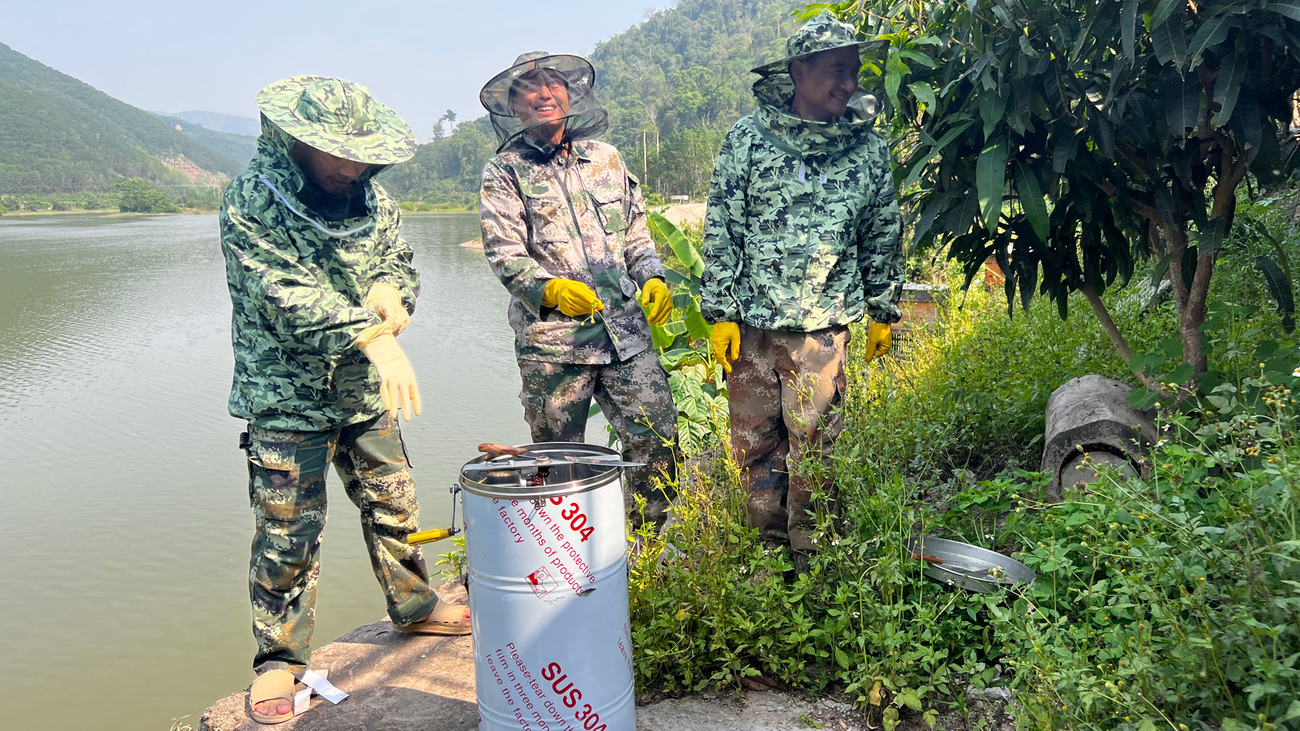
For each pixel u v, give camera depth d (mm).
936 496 3865
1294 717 1765
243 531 10227
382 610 7664
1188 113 2959
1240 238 4180
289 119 2443
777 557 2932
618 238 3219
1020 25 3119
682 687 2756
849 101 2896
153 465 12672
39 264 50375
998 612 2387
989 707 2461
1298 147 3307
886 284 3111
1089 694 2004
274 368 2619
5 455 13227
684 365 5395
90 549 9609
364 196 2697
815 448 2947
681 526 2975
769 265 2947
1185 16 3094
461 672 2898
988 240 3889
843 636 2686
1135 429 3371
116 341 23703
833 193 2916
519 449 2473
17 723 6363
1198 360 3754
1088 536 2666
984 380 5277
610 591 2229
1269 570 2020
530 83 2980
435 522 8984
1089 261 3889
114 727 6316
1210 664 1994
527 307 3041
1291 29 2789
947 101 3486
